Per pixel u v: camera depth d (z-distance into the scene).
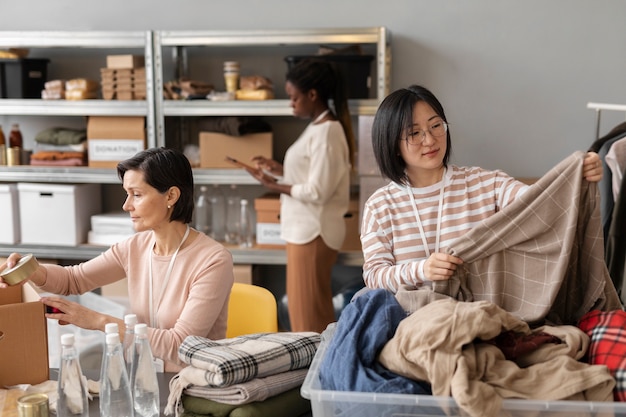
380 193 2.01
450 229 1.93
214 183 4.06
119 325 1.93
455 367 1.33
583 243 1.65
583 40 3.97
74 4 4.28
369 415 1.36
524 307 1.63
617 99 3.98
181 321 2.05
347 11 4.10
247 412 1.54
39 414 1.52
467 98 4.09
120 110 4.02
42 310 1.80
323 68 3.42
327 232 3.50
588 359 1.46
